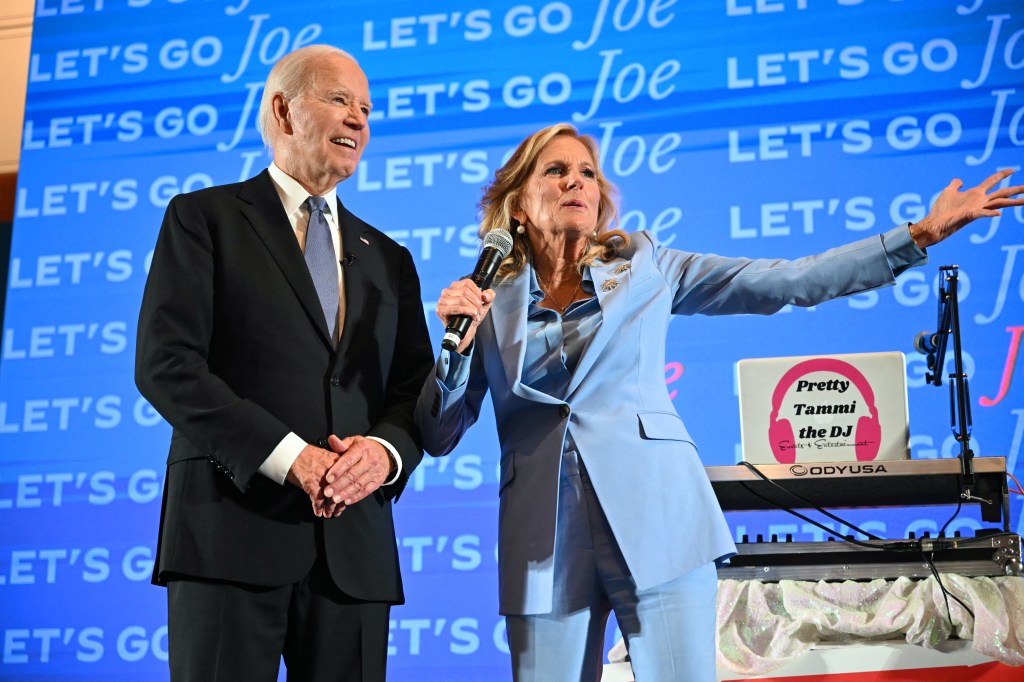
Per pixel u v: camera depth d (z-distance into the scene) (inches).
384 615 85.4
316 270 91.1
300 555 82.3
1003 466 92.4
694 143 160.6
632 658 80.8
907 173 155.2
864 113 157.9
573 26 167.9
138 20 178.9
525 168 93.8
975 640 84.8
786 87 160.6
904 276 150.5
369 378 89.0
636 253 90.7
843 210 155.6
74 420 164.9
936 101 156.8
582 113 164.7
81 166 174.7
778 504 96.3
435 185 165.6
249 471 80.5
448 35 170.6
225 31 176.6
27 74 187.0
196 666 79.1
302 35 174.4
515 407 86.0
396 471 85.8
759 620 90.1
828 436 96.3
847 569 91.3
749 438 97.4
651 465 81.9
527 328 87.2
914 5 160.2
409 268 97.9
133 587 157.2
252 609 80.9
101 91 177.0
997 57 157.0
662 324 88.1
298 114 93.7
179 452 84.7
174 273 85.9
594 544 81.6
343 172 94.4
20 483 163.2
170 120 174.7
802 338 151.4
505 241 87.9
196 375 82.7
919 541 90.3
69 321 169.0
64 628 156.8
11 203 193.9
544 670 80.5
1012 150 153.8
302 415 84.6
